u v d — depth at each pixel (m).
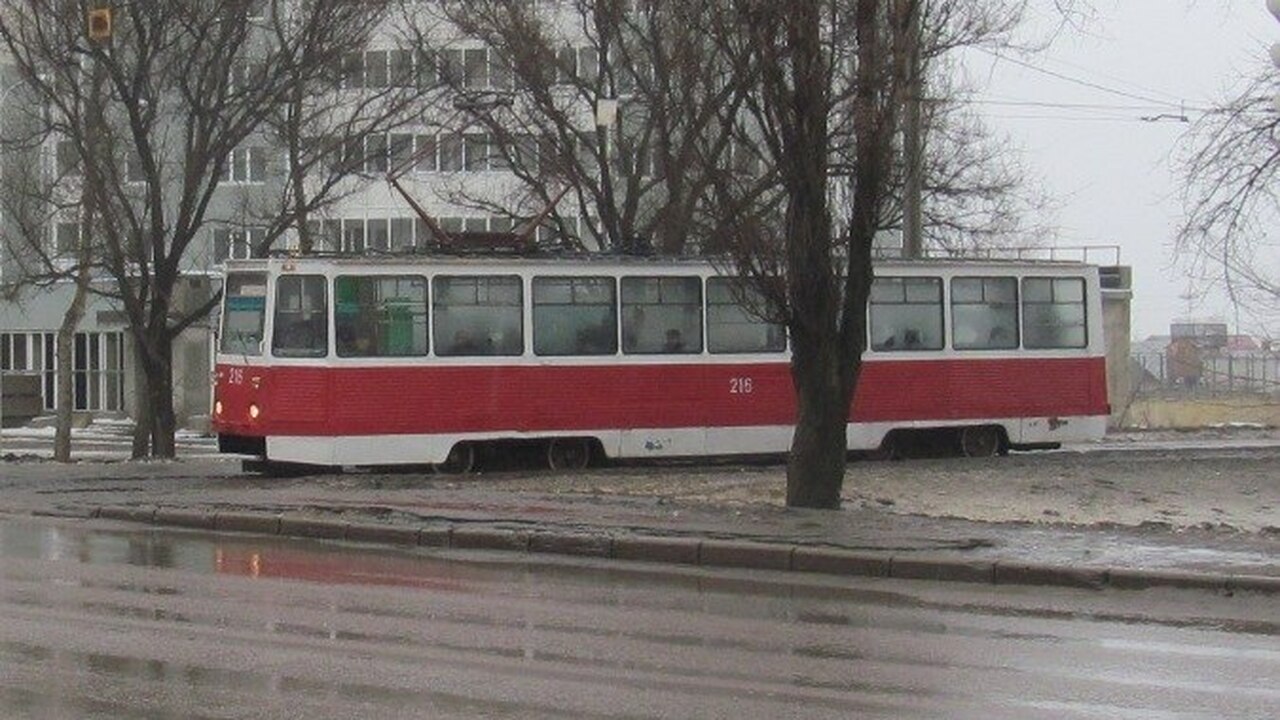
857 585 14.88
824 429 20.53
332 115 38.06
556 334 27.75
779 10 19.05
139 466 28.62
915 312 30.47
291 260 26.17
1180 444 37.00
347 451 26.22
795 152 19.53
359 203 53.34
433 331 26.91
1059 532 17.38
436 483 24.39
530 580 15.02
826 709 9.34
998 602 13.83
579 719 9.00
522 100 34.31
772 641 11.67
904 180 20.98
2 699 9.36
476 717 9.02
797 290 20.11
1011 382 31.31
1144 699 9.74
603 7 31.89
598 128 32.53
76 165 34.72
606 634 11.88
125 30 31.02
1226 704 9.62
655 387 28.33
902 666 10.73
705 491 23.28
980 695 9.80
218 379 26.77
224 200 47.94
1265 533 17.69
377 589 14.21
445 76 33.50
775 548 16.06
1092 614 13.20
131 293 32.56
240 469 27.81
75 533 18.66
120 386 56.69
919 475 26.58
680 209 30.31
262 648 11.09
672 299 28.56
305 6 31.84
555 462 28.06
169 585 14.25
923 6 20.14
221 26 31.81
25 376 39.84
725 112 23.34
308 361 26.11
